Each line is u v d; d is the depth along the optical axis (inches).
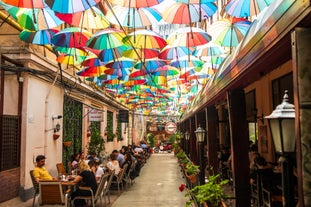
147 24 283.3
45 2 211.6
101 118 696.4
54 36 305.6
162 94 752.3
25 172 401.1
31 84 421.4
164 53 344.8
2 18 362.9
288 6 111.2
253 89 497.7
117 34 299.0
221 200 246.1
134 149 968.9
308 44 106.3
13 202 374.6
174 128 1374.3
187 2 223.6
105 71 431.5
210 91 334.3
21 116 406.6
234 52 219.9
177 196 473.1
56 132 520.7
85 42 307.9
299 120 105.6
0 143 359.9
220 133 723.4
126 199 451.8
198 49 339.6
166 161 1135.0
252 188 356.5
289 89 358.9
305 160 104.7
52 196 304.3
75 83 583.2
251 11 229.0
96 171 427.5
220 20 277.1
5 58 367.2
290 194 122.1
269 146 425.4
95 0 212.4
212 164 419.2
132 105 1018.7
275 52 137.5
